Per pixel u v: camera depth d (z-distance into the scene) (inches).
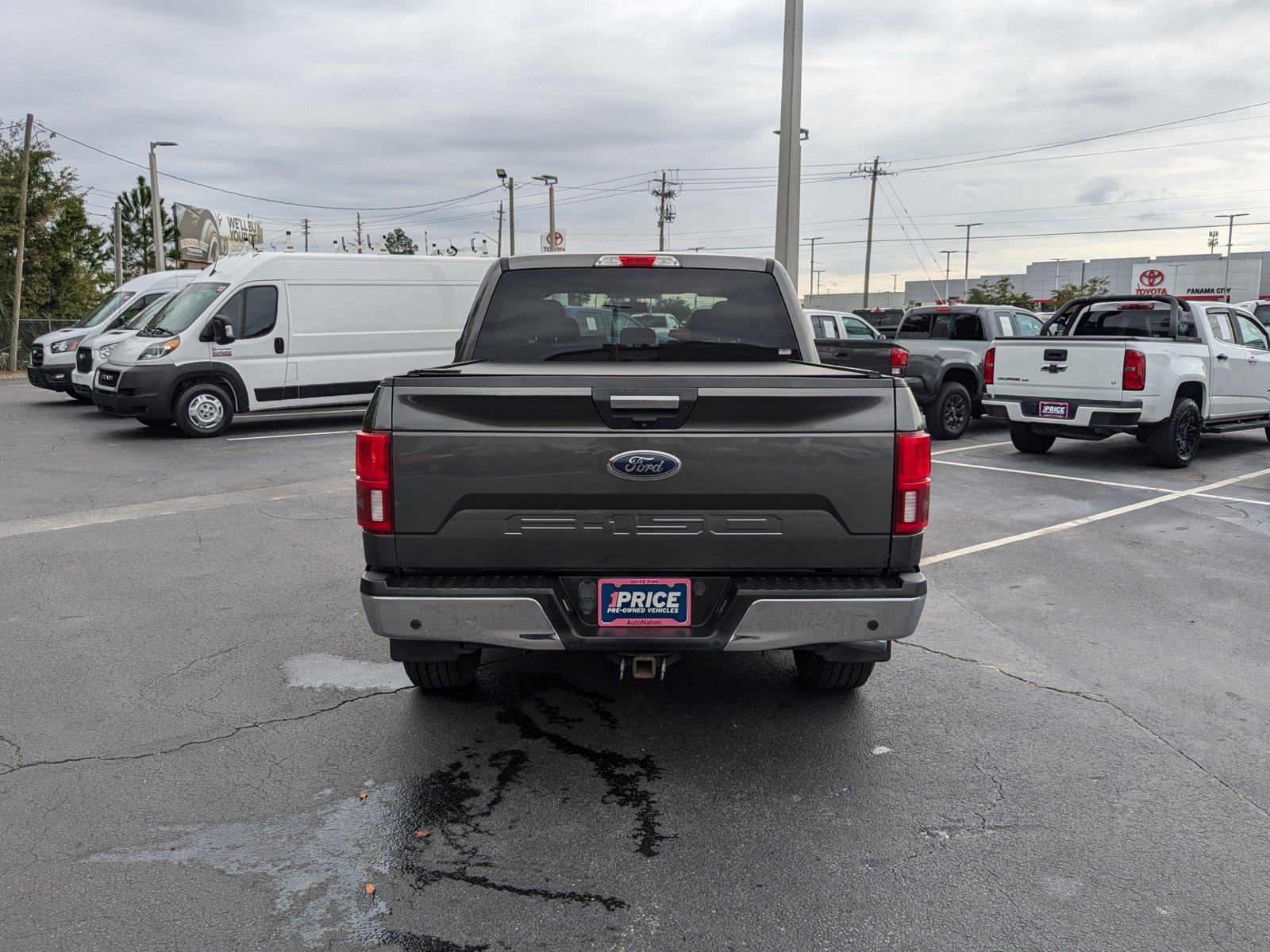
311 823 130.8
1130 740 157.9
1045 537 298.0
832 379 134.2
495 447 133.6
